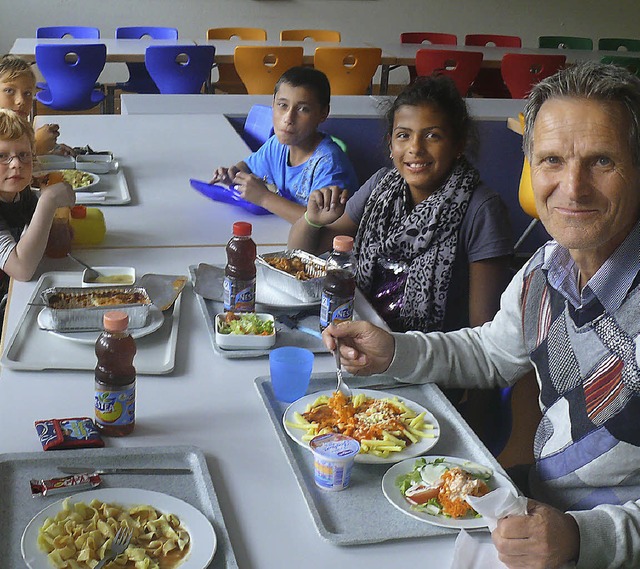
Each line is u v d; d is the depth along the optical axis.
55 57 5.36
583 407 1.29
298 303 1.81
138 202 2.55
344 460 1.19
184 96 4.12
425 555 1.09
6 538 1.06
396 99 2.09
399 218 2.13
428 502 1.18
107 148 3.14
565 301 1.34
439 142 2.03
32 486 1.16
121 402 1.29
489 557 1.08
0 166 2.06
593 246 1.20
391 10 8.17
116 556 1.03
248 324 1.65
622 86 1.14
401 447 1.31
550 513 1.09
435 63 5.87
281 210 2.44
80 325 1.61
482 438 1.92
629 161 1.15
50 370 1.50
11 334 1.61
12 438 1.28
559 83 1.18
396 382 1.57
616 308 1.24
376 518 1.16
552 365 1.37
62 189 1.94
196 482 1.21
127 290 1.72
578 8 8.51
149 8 7.67
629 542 1.11
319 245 2.25
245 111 3.93
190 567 1.02
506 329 1.55
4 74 3.34
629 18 8.66
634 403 1.22
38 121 3.48
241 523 1.13
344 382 1.55
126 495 1.14
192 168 2.96
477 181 2.10
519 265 4.36
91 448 1.26
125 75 7.74
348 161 3.04
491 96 6.71
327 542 1.10
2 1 7.37
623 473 1.26
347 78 5.80
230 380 1.52
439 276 2.08
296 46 6.01
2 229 1.96
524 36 8.52
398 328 2.12
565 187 1.17
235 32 6.61
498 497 1.09
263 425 1.38
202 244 2.21
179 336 1.67
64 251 2.04
